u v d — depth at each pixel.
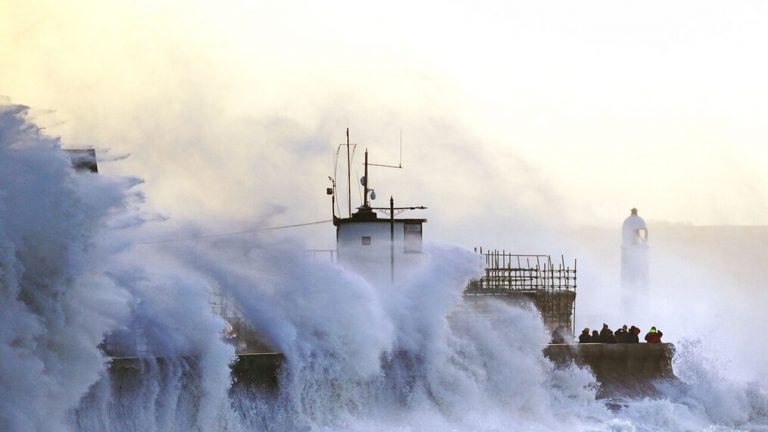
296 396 131.38
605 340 178.25
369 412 139.38
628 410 167.12
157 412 115.38
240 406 125.38
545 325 179.50
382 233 173.50
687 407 174.12
